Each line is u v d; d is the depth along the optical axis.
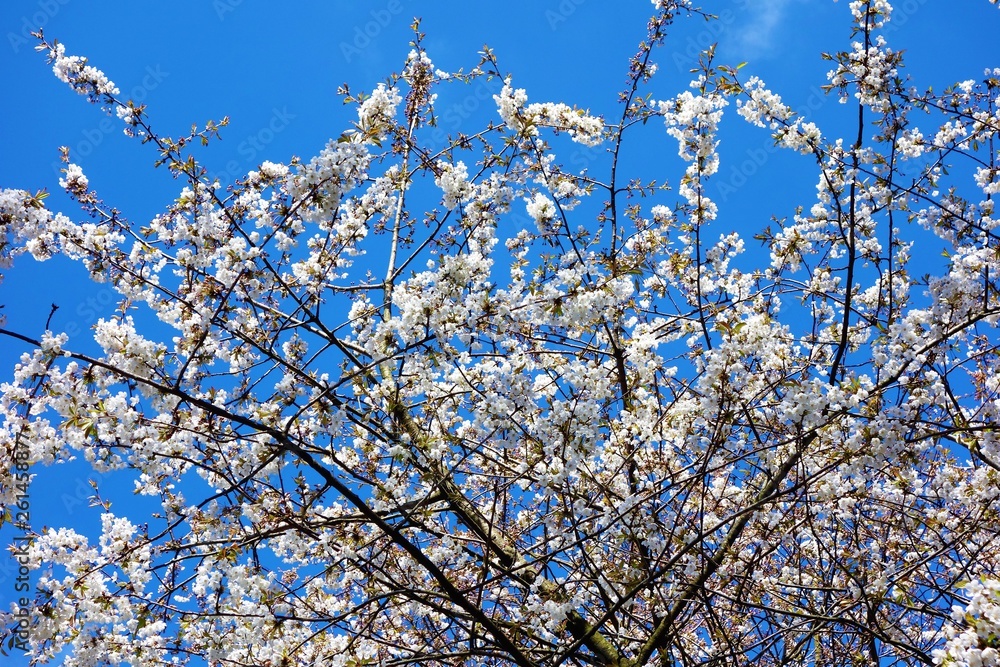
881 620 6.64
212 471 6.02
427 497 6.12
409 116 7.05
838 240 6.88
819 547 7.01
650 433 6.28
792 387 5.53
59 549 5.75
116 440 5.52
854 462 5.70
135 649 5.96
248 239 5.65
